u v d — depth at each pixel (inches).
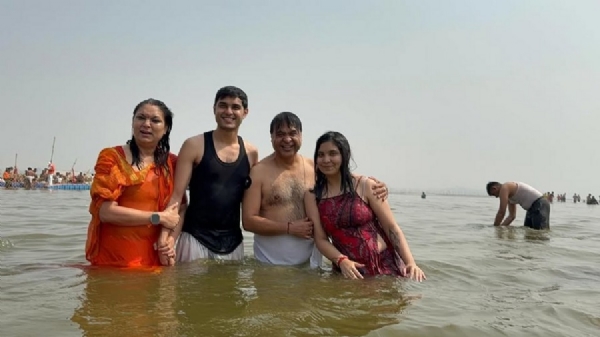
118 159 172.4
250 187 191.3
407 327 104.9
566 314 122.4
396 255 177.3
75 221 347.3
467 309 123.1
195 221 189.2
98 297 123.6
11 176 1170.0
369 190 179.9
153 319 105.4
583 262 209.9
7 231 278.2
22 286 135.5
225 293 132.0
